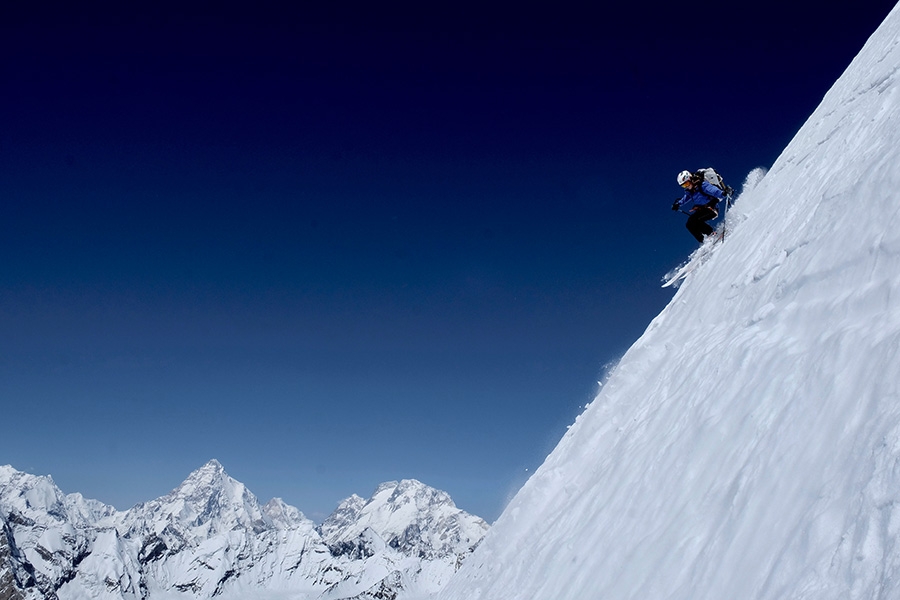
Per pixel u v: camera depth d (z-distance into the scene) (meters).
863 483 3.39
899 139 6.61
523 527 10.44
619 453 8.27
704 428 5.89
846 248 5.93
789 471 4.15
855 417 3.91
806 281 6.33
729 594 3.80
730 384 6.17
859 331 4.62
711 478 5.10
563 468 10.68
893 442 3.40
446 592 12.85
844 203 6.75
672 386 8.20
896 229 5.19
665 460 6.31
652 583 4.71
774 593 3.42
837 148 9.98
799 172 11.69
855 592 2.96
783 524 3.80
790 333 5.90
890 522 3.05
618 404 10.44
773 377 5.36
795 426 4.49
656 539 5.18
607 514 6.91
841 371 4.45
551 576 7.25
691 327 9.79
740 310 8.02
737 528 4.23
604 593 5.41
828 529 3.40
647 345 11.23
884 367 3.97
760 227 10.48
